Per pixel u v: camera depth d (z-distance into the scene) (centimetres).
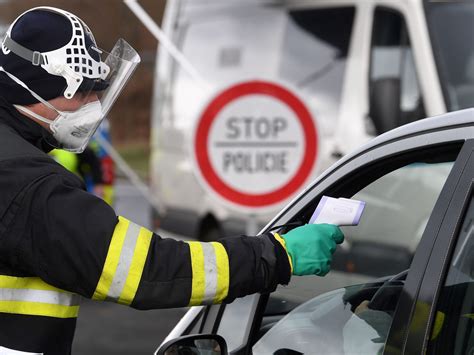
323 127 994
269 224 386
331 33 1006
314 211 372
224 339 380
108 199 1381
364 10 984
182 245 339
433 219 325
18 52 354
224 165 739
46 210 328
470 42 934
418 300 321
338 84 993
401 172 786
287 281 346
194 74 1017
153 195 1211
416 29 939
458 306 320
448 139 331
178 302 336
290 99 732
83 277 329
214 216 1098
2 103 355
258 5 1069
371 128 964
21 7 3406
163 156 1184
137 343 999
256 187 738
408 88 948
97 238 328
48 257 328
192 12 1145
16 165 336
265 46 1055
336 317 379
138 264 330
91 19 3306
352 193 376
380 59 968
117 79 379
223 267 338
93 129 375
